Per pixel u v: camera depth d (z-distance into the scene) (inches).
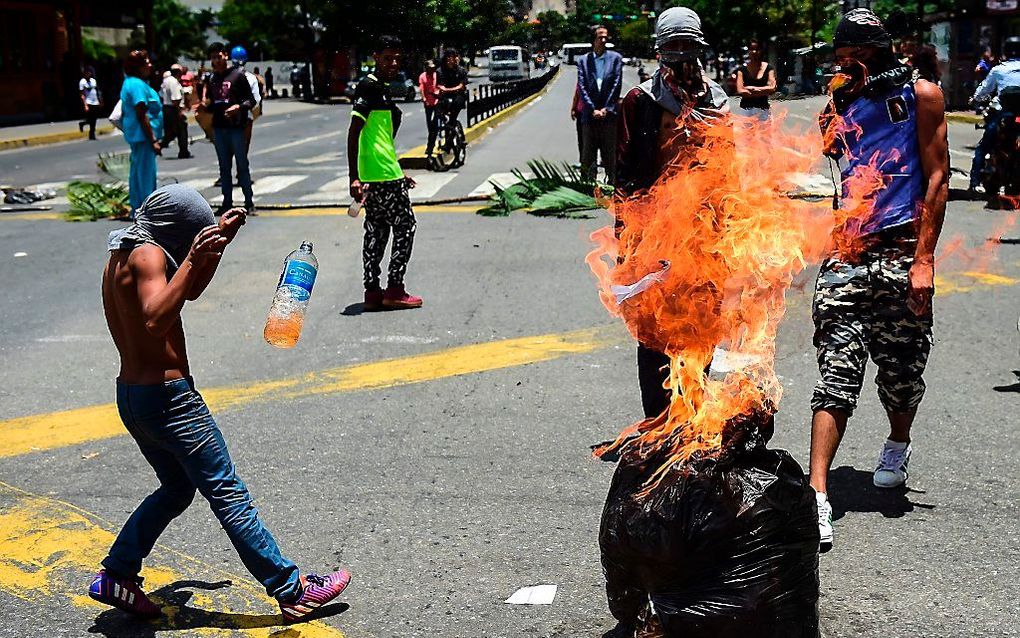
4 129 1290.6
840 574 162.2
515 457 214.1
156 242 144.7
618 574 133.1
